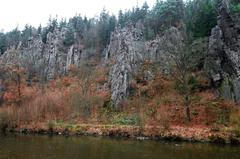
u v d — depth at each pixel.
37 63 140.12
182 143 54.69
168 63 87.31
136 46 104.38
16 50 153.38
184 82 74.88
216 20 89.31
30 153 42.53
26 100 106.06
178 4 121.50
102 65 122.88
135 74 94.75
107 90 96.88
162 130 62.19
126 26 119.69
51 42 148.00
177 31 94.50
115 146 50.19
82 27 169.38
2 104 110.19
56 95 99.25
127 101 86.25
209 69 79.25
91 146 50.09
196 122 67.06
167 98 80.25
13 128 80.69
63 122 81.81
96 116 84.62
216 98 72.88
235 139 54.47
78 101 90.25
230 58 74.06
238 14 77.62
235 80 71.62
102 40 147.75
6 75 127.81
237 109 66.88
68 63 135.38
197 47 86.12
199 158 39.00
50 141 56.78
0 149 45.94
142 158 39.09
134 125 71.50
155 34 114.62
